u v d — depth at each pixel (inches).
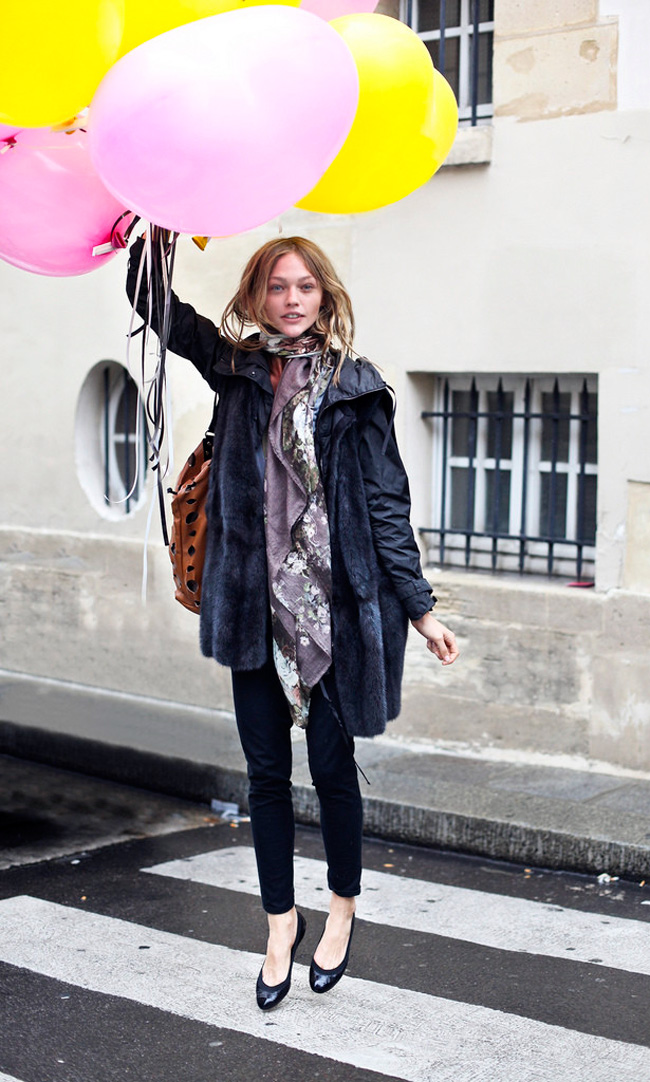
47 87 114.0
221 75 108.9
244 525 134.0
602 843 195.3
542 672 243.4
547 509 257.1
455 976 154.6
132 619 300.0
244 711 137.6
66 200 132.0
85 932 170.7
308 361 135.7
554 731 242.8
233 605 133.4
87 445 310.0
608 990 150.3
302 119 112.0
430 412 267.0
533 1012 143.2
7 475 321.4
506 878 196.7
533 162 238.8
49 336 309.3
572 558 253.1
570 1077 125.9
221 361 137.6
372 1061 129.9
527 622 244.7
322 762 135.9
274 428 134.6
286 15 114.9
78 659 311.1
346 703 133.3
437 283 252.5
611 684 235.5
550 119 236.2
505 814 208.8
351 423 133.7
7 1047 134.6
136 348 293.7
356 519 133.6
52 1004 145.9
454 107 150.1
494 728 250.1
